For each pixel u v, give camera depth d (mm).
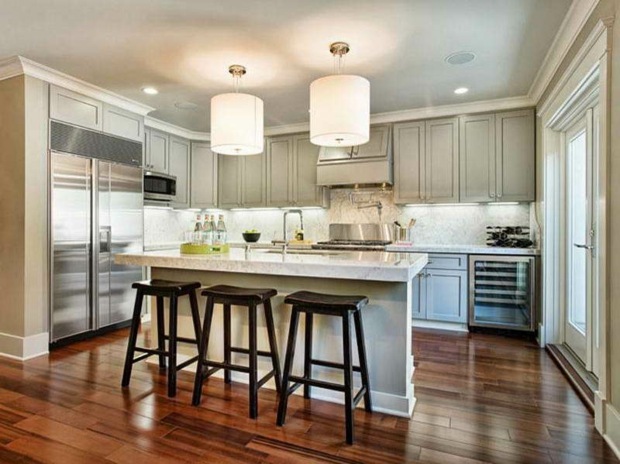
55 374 2773
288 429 2035
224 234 3033
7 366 2934
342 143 2656
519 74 3299
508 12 2359
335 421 2119
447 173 4246
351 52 2896
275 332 2543
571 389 2518
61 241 3396
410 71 3236
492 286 3805
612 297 1913
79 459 1775
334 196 5129
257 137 2797
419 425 2078
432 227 4625
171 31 2602
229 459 1776
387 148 4430
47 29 2582
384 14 2383
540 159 3646
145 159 4539
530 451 1838
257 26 2529
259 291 2289
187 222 5668
